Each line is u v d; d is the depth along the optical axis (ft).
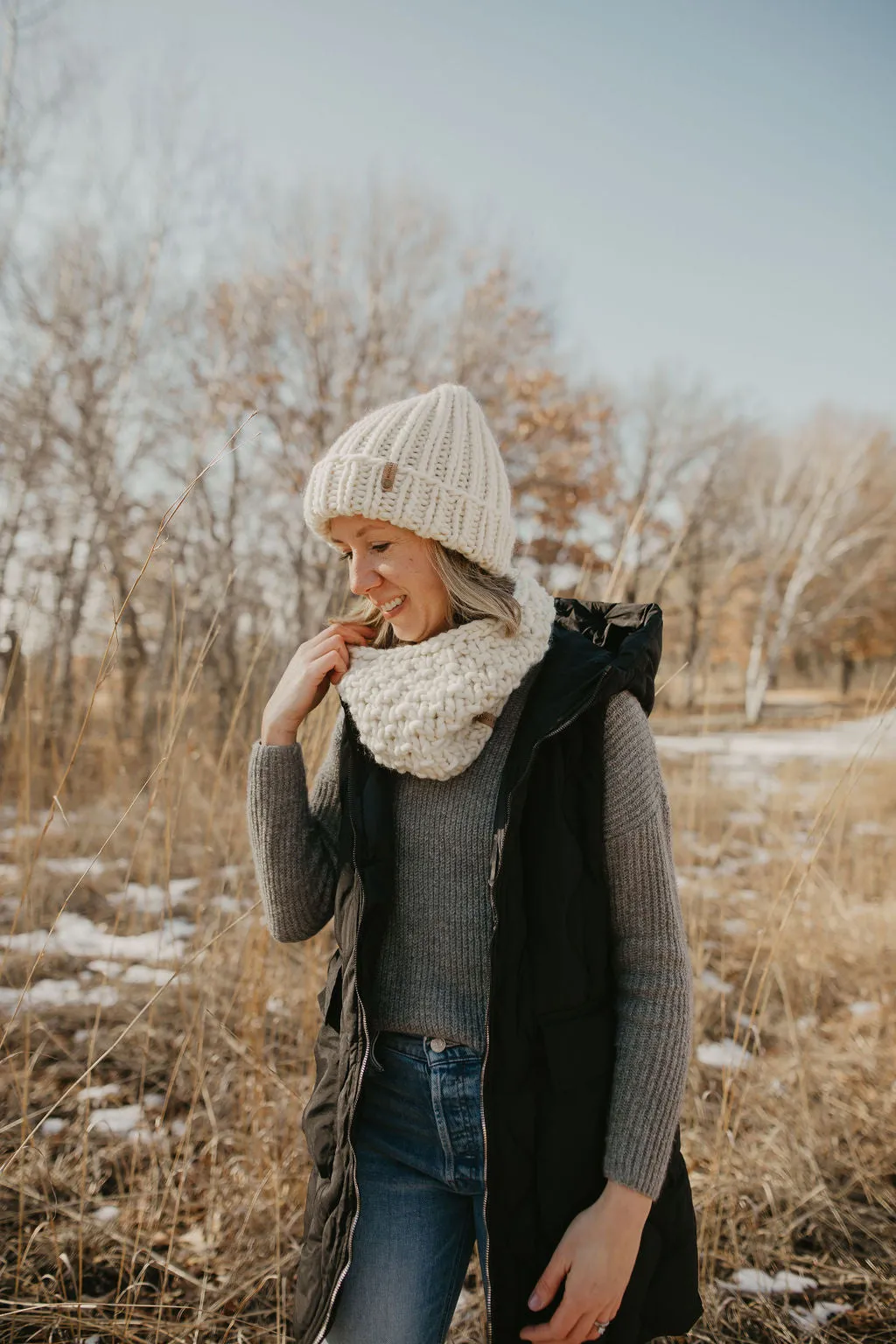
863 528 78.79
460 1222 3.37
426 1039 3.36
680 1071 3.03
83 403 28.25
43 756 11.91
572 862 3.14
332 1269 3.22
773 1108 7.70
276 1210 5.74
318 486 3.51
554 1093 3.07
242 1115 6.77
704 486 67.87
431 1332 3.17
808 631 84.94
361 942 3.40
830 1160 7.04
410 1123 3.36
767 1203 6.46
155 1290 5.49
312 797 4.23
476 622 3.42
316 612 14.55
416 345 40.04
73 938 10.27
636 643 3.30
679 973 3.12
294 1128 6.54
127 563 19.92
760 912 11.53
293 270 36.88
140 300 30.09
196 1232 6.03
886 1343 5.31
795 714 73.36
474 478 3.45
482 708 3.30
